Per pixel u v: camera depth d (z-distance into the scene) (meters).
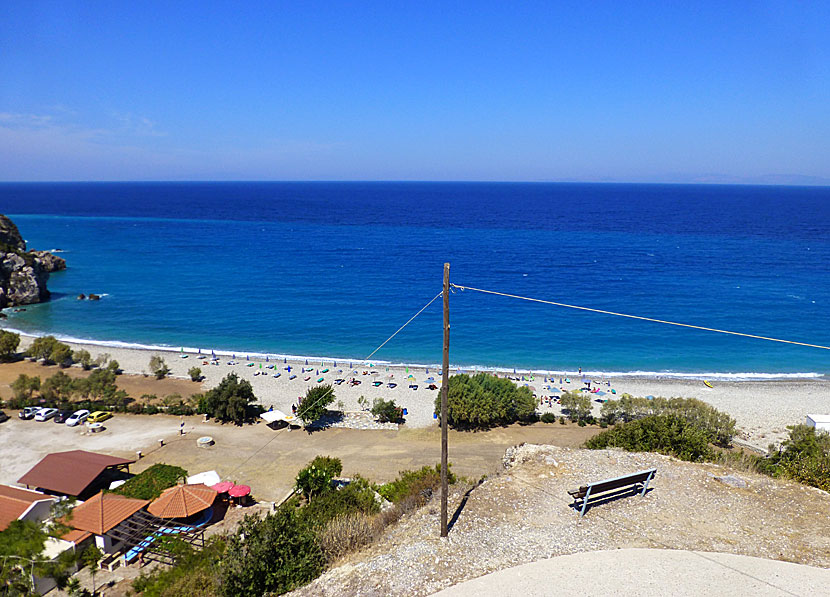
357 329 80.50
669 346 73.69
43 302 94.62
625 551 14.29
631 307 91.56
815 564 13.60
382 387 56.84
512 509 16.72
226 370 62.41
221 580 15.49
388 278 114.81
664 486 17.98
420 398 53.88
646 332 79.25
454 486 20.23
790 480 19.58
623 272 120.75
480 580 13.18
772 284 107.56
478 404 45.66
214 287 106.06
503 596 12.55
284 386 57.28
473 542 14.90
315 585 13.99
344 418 48.50
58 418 47.00
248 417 48.09
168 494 30.27
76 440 42.81
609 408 48.38
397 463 39.59
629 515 16.25
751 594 12.46
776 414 51.03
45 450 41.00
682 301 95.12
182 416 48.22
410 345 73.81
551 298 98.00
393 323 83.62
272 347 73.00
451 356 69.50
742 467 21.39
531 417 48.69
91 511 27.91
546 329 80.62
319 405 45.81
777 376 63.34
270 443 43.03
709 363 67.69
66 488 32.34
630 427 25.52
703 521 15.85
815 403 53.97
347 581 13.74
